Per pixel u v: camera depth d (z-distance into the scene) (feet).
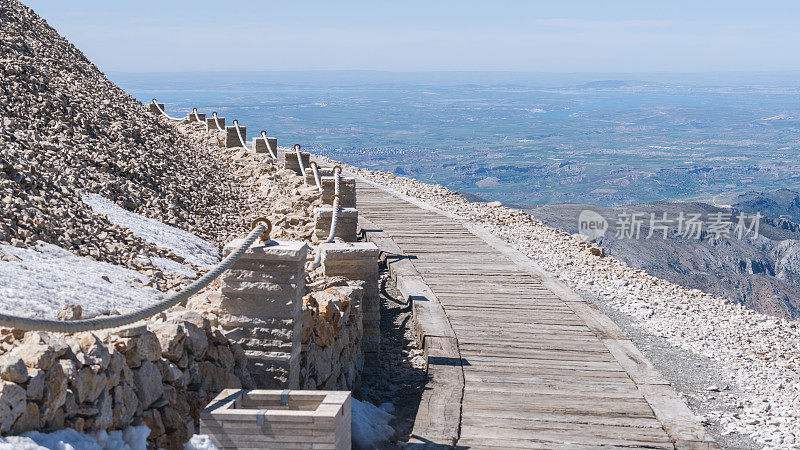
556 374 25.61
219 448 13.57
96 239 28.84
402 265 41.16
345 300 24.13
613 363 26.94
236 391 15.01
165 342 15.20
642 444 20.04
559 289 37.19
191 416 15.52
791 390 26.04
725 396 25.16
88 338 12.87
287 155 61.77
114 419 12.95
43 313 17.89
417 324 31.22
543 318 32.30
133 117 59.00
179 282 27.25
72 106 49.55
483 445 19.76
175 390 14.94
